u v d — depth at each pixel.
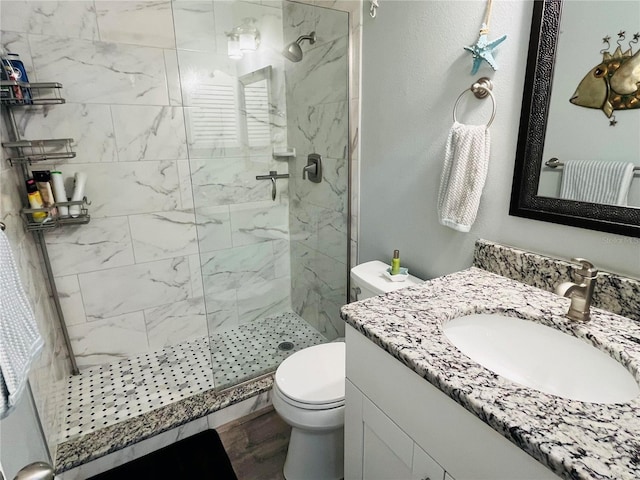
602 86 0.92
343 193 2.00
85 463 1.45
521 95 1.10
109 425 1.61
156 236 2.10
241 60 2.06
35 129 1.72
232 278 2.34
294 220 2.44
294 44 2.09
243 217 2.30
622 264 0.95
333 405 1.26
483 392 0.67
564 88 0.99
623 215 0.92
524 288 1.11
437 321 0.92
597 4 0.90
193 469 1.51
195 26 1.90
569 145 1.00
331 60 1.87
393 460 0.92
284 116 2.29
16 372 0.80
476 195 1.21
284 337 2.35
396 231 1.71
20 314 0.88
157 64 1.91
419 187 1.53
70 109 1.77
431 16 1.34
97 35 1.76
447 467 0.76
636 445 0.55
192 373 2.00
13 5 1.59
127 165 1.95
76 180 1.78
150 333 2.20
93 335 2.04
